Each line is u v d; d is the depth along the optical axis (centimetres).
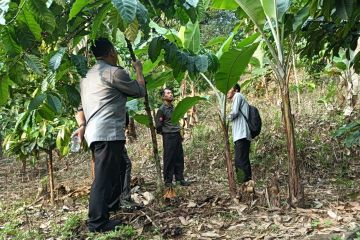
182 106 581
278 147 851
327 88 1088
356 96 915
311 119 928
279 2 482
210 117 1206
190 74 426
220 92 576
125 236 414
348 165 761
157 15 396
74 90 419
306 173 756
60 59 364
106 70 433
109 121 429
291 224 445
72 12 349
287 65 502
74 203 600
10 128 661
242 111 678
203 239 412
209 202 529
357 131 544
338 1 393
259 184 709
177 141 726
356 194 577
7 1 298
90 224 437
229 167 562
